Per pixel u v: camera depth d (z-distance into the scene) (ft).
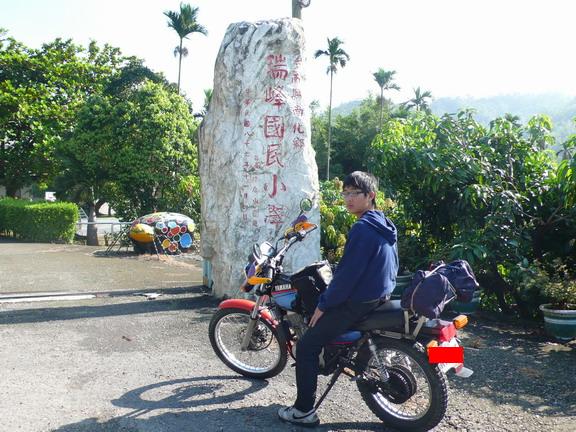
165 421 12.39
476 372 15.88
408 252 25.17
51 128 75.36
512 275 21.33
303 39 24.54
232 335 17.24
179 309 22.80
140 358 16.55
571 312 18.56
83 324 20.26
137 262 39.14
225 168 24.09
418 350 11.62
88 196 71.87
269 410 13.16
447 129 24.64
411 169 24.27
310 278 13.37
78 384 14.37
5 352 16.80
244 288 14.79
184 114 66.03
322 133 167.32
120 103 64.64
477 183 23.52
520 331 20.77
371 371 12.32
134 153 62.39
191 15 114.83
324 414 13.05
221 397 13.83
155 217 45.75
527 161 24.43
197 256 44.55
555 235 23.52
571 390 14.53
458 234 24.82
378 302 11.96
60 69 78.64
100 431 11.82
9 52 76.79
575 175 20.59
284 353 14.57
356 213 12.18
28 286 28.07
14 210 62.59
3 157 78.84
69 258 40.45
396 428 12.25
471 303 22.18
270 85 23.79
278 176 23.70
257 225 23.58
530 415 13.01
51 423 12.09
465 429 12.30
